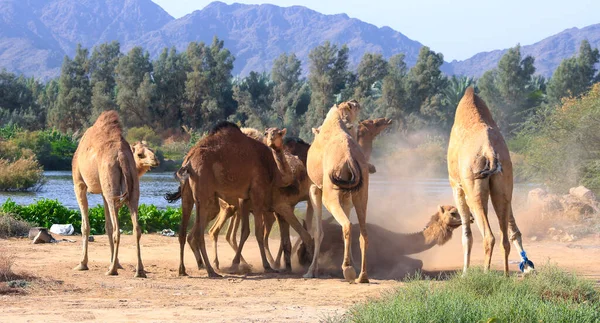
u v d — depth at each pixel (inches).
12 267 743.1
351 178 685.3
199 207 740.7
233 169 756.0
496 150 614.9
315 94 6491.1
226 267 820.0
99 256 880.9
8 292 596.1
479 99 665.6
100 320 480.4
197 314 508.4
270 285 669.9
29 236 1036.5
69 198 2305.6
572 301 525.7
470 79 6663.4
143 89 6422.2
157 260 863.1
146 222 1221.7
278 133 766.5
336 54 7066.9
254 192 773.3
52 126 6737.2
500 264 823.1
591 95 1665.8
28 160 2861.7
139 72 6643.7
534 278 581.9
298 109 6855.3
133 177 721.6
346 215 700.0
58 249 930.1
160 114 6722.4
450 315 449.7
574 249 964.6
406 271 755.4
